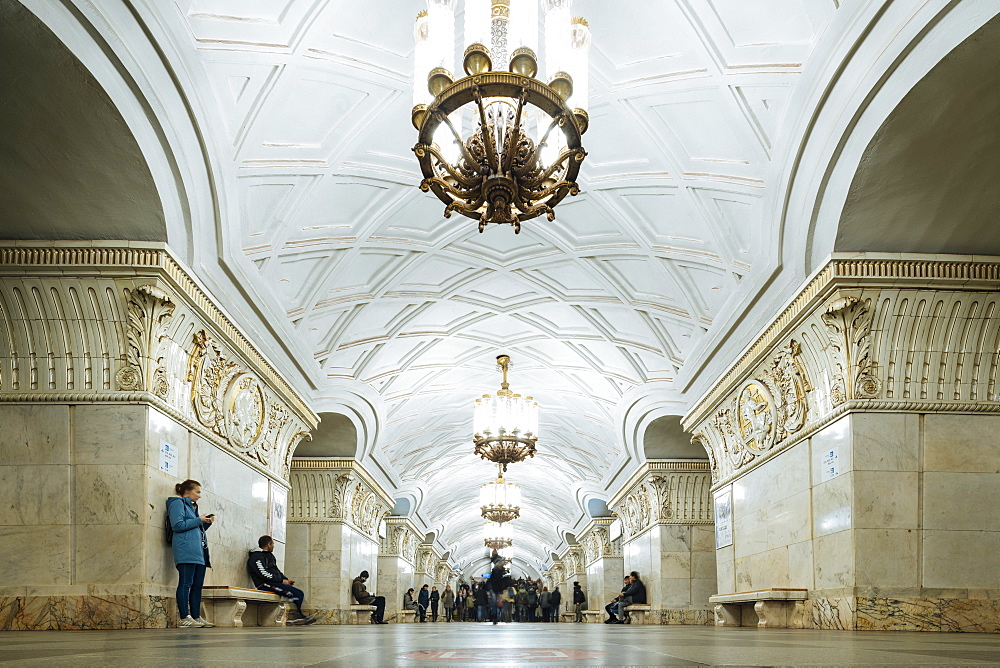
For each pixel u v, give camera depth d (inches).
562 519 1455.5
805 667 87.3
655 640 185.9
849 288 311.1
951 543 306.2
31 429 301.4
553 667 86.4
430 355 663.8
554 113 202.2
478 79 195.8
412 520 1177.4
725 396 476.7
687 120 330.6
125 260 297.9
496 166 200.5
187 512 311.6
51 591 289.6
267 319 418.6
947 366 319.3
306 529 700.7
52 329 305.6
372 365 604.7
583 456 940.0
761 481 425.1
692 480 711.1
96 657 104.6
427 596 1273.4
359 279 468.8
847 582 311.3
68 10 217.6
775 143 314.8
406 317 555.2
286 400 492.1
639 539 809.5
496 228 460.1
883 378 318.0
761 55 282.2
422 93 214.4
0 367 304.5
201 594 333.4
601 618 1043.9
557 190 212.1
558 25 215.9
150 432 305.3
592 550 1231.5
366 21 289.6
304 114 323.3
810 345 349.1
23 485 297.6
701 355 490.3
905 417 314.8
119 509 296.7
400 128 354.3
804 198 315.0
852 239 307.3
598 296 522.0
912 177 278.2
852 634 249.0
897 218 297.4
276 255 390.9
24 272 298.8
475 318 599.2
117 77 244.8
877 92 253.6
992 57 224.2
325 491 704.4
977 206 291.3
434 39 211.5
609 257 465.1
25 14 207.9
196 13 261.6
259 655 110.6
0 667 85.7
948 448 313.1
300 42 284.4
